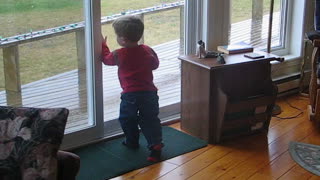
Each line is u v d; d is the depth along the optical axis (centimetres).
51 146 151
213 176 258
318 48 328
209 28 337
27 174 148
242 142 306
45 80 270
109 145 297
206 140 305
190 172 263
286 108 372
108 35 301
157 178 256
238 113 305
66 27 272
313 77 334
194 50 346
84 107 293
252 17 382
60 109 158
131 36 274
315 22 367
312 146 301
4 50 249
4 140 155
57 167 152
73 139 288
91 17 278
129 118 284
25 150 151
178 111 348
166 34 330
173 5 329
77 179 251
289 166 271
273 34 409
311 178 257
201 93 302
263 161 278
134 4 308
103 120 303
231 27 363
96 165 269
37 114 158
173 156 283
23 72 260
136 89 280
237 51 321
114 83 310
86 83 291
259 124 319
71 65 280
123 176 258
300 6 406
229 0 344
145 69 280
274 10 404
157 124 284
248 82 309
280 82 393
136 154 285
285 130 327
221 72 294
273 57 311
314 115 333
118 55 278
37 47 262
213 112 300
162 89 337
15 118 158
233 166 271
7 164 150
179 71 344
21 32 254
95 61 286
